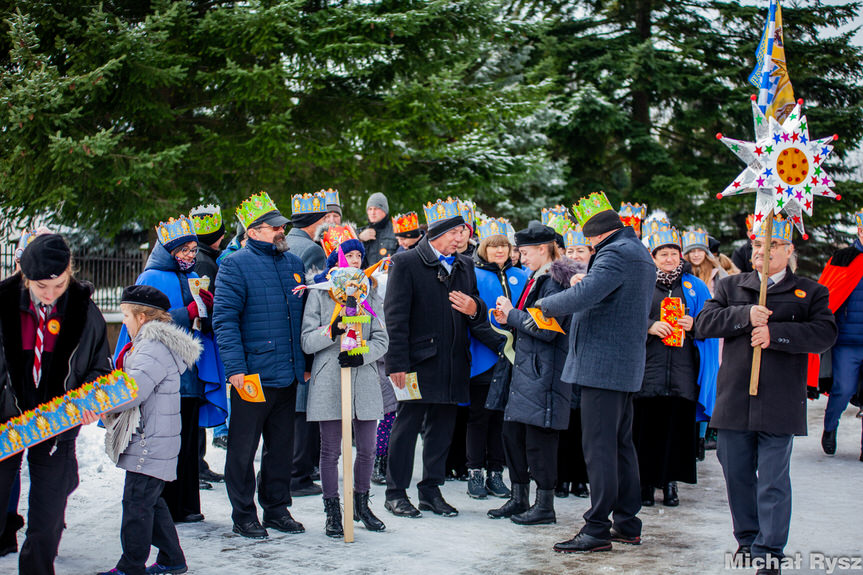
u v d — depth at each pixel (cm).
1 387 384
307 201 694
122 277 1462
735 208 2227
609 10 2356
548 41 2153
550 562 457
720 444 461
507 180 1625
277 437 516
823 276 788
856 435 907
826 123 2189
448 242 577
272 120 1373
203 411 557
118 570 412
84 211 1330
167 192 1366
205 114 1527
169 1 1347
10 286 388
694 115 2241
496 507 595
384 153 1486
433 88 1449
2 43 1295
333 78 1550
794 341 429
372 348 520
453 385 563
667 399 599
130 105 1312
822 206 2234
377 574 432
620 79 2192
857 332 771
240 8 1322
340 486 657
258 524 504
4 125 1162
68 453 396
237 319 498
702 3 2316
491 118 1569
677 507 604
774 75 531
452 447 702
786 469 433
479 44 1602
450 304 571
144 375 405
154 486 413
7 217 1339
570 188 2220
